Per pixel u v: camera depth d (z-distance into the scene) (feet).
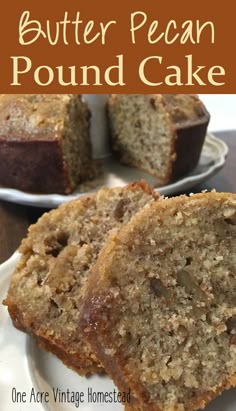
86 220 0.67
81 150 1.07
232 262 0.57
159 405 0.53
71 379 0.58
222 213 0.56
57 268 0.63
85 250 0.64
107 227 0.67
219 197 0.56
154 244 0.55
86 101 1.12
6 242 0.85
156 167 1.07
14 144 0.96
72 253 0.64
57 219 0.67
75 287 0.62
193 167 1.06
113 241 0.55
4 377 0.56
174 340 0.54
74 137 1.04
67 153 1.00
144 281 0.55
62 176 0.98
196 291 0.56
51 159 0.96
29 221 0.91
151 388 0.53
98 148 1.16
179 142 1.01
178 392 0.54
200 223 0.56
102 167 1.12
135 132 1.09
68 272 0.63
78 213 0.68
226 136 1.22
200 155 1.07
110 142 1.16
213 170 1.01
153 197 0.68
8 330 0.62
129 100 1.09
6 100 1.03
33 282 0.63
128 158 1.12
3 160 0.98
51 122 0.98
